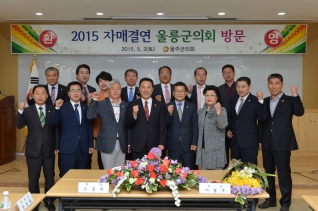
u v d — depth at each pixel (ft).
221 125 13.52
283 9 20.22
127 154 15.69
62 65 24.64
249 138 14.37
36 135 13.73
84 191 9.16
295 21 23.49
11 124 22.22
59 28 23.53
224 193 9.05
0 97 24.86
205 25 23.57
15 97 24.86
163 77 17.57
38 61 24.63
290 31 23.71
